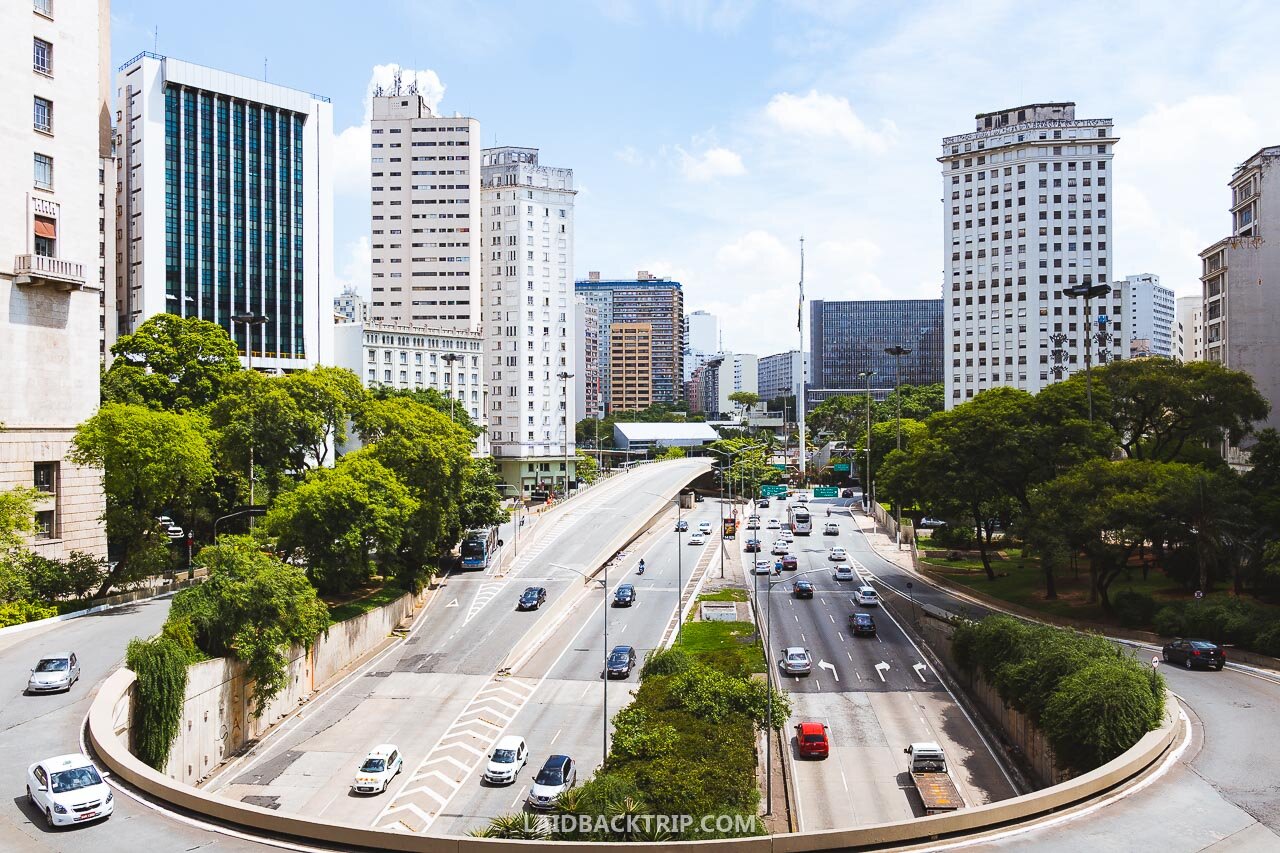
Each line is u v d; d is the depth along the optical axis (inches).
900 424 5757.9
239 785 1724.9
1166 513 2353.6
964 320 6653.5
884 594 3312.0
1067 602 2817.4
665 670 2103.8
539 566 3727.9
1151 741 1347.2
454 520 3353.8
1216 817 1109.1
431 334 6289.4
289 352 5575.8
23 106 2327.8
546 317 7042.3
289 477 3152.1
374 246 6879.9
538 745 1945.1
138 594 2465.6
